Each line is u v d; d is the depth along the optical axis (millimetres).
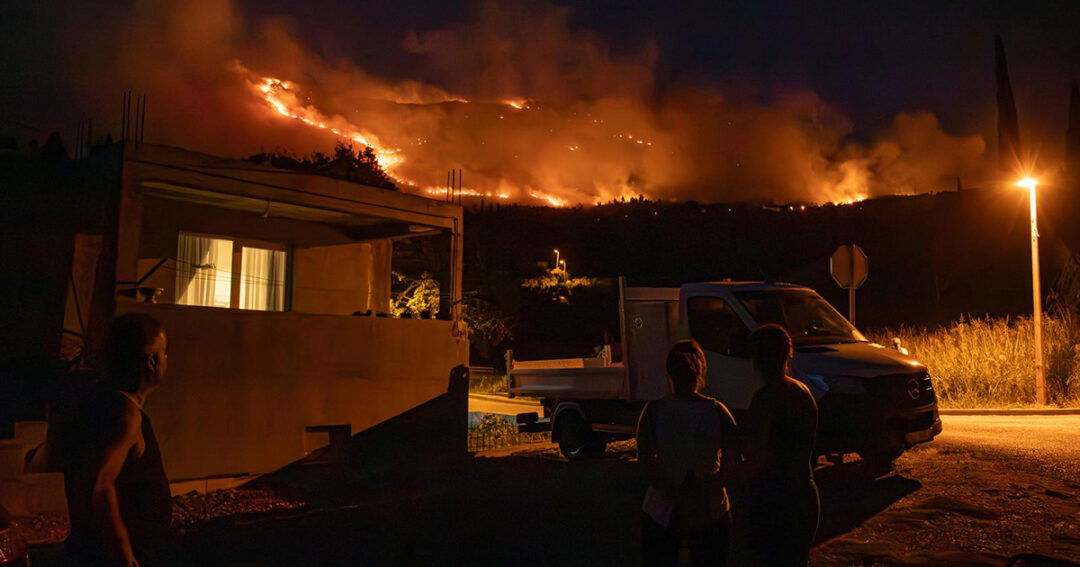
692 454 3973
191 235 11828
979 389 17234
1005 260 45531
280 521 7414
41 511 7391
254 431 9477
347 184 10914
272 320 9742
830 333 9508
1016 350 17781
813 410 4078
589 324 39594
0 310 8727
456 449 11672
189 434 8867
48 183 9031
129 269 8656
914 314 38312
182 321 8891
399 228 13266
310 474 9969
